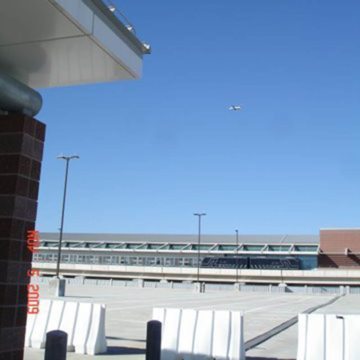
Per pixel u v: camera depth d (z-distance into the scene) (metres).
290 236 100.81
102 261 101.25
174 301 33.69
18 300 7.86
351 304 39.50
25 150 8.13
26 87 8.50
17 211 7.93
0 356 7.45
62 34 7.23
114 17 7.74
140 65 8.85
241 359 9.72
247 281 88.12
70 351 10.70
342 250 91.69
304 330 9.46
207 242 99.31
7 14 6.71
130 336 13.87
